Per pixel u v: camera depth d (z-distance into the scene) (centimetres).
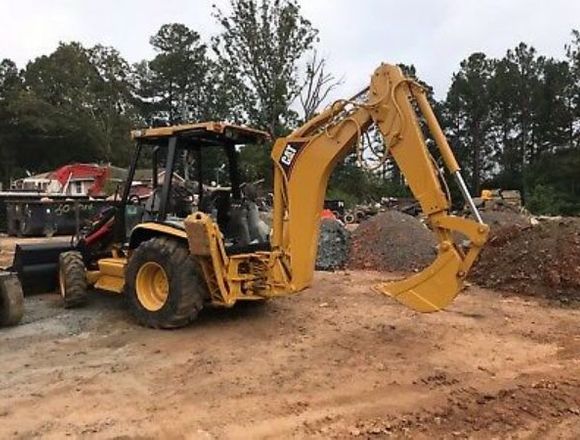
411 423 457
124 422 455
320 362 600
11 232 2069
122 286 799
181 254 705
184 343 661
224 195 798
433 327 740
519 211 2689
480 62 6981
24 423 452
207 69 6588
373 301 884
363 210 3156
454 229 566
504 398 508
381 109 617
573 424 456
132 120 6681
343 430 444
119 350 638
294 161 689
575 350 650
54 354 624
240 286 716
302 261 686
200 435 434
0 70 7062
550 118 6519
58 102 6619
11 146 6234
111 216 861
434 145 597
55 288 921
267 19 3809
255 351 634
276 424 453
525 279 995
